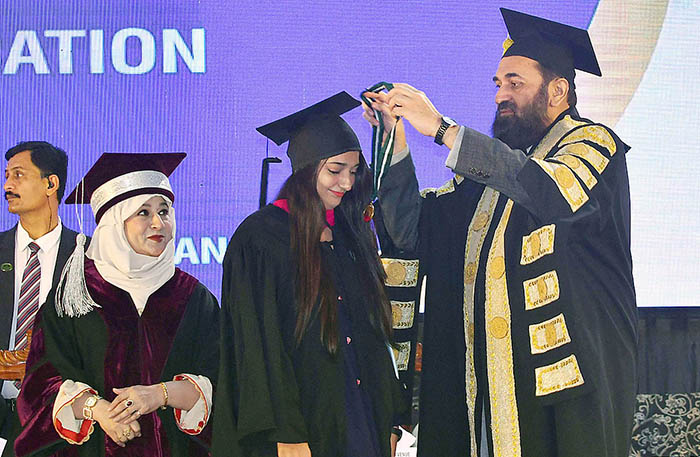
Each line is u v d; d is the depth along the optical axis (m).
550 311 3.01
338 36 4.34
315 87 4.34
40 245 4.00
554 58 3.31
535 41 3.34
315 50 4.34
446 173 4.33
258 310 2.89
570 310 2.98
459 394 3.29
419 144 4.32
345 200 3.12
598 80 4.30
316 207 2.94
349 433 2.84
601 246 3.16
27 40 4.30
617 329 3.12
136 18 4.31
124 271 3.12
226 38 4.32
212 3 4.32
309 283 2.88
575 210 3.01
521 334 3.05
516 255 3.12
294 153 3.02
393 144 3.15
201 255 4.31
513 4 4.36
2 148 4.28
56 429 2.92
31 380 3.02
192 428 3.02
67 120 4.29
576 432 2.96
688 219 4.30
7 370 3.54
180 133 4.31
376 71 4.34
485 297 3.15
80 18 4.30
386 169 3.15
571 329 2.97
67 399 2.92
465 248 3.31
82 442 2.93
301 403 2.87
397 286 3.36
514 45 3.38
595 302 3.10
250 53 4.33
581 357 2.95
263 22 4.33
